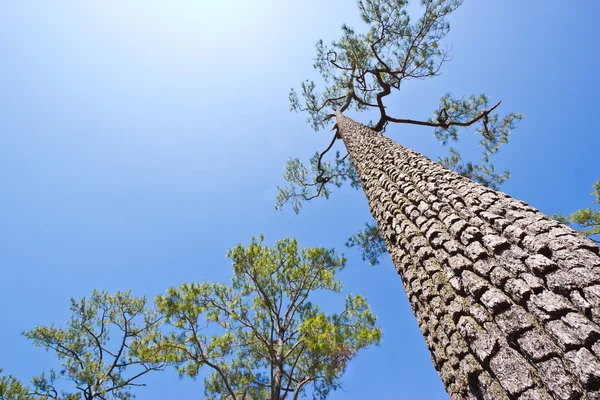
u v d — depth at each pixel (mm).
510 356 1183
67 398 8945
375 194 3143
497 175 8438
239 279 8602
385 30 8969
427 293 1822
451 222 1844
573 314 1069
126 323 11078
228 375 8430
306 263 8859
